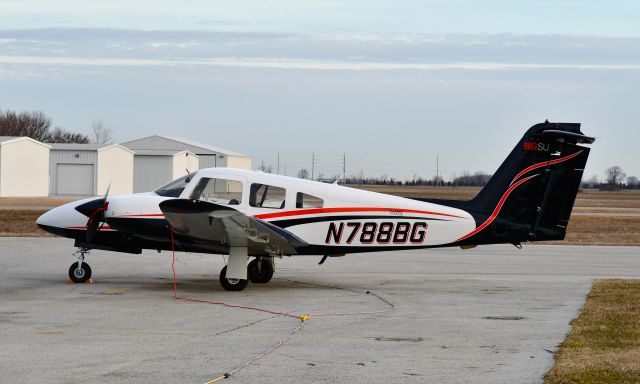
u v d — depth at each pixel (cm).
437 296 1977
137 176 8756
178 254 3002
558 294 2033
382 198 2130
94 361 1177
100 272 2438
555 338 1409
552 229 2156
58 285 2114
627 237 4534
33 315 1603
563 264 2883
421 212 2120
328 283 2245
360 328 1494
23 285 2109
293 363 1180
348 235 2111
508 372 1138
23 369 1120
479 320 1603
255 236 1966
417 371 1140
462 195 15162
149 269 2530
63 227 2152
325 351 1272
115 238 2138
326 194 2111
